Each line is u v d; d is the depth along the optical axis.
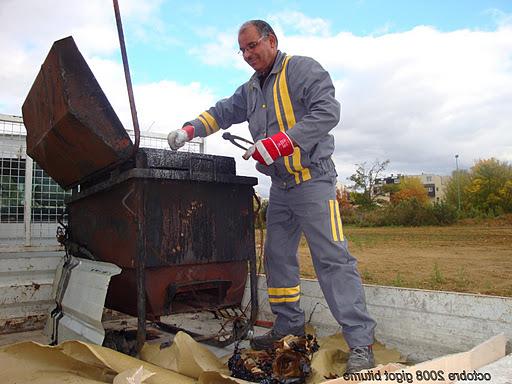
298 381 2.59
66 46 2.93
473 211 42.66
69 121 3.01
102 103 3.01
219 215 3.24
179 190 3.05
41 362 2.63
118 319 4.47
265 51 3.12
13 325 4.04
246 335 3.33
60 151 3.53
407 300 3.13
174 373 2.45
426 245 21.75
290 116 3.11
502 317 2.69
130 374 2.07
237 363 2.76
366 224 40.62
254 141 3.35
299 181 3.08
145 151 2.96
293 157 3.03
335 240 2.98
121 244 3.12
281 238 3.40
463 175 54.44
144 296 2.88
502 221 37.56
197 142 5.51
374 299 3.31
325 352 2.82
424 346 3.03
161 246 2.95
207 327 4.23
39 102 3.54
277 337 3.34
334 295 2.91
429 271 12.80
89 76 2.98
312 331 3.61
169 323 4.36
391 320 3.20
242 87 3.63
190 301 3.26
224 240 3.25
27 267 4.17
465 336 2.83
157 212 2.95
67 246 4.04
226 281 3.25
